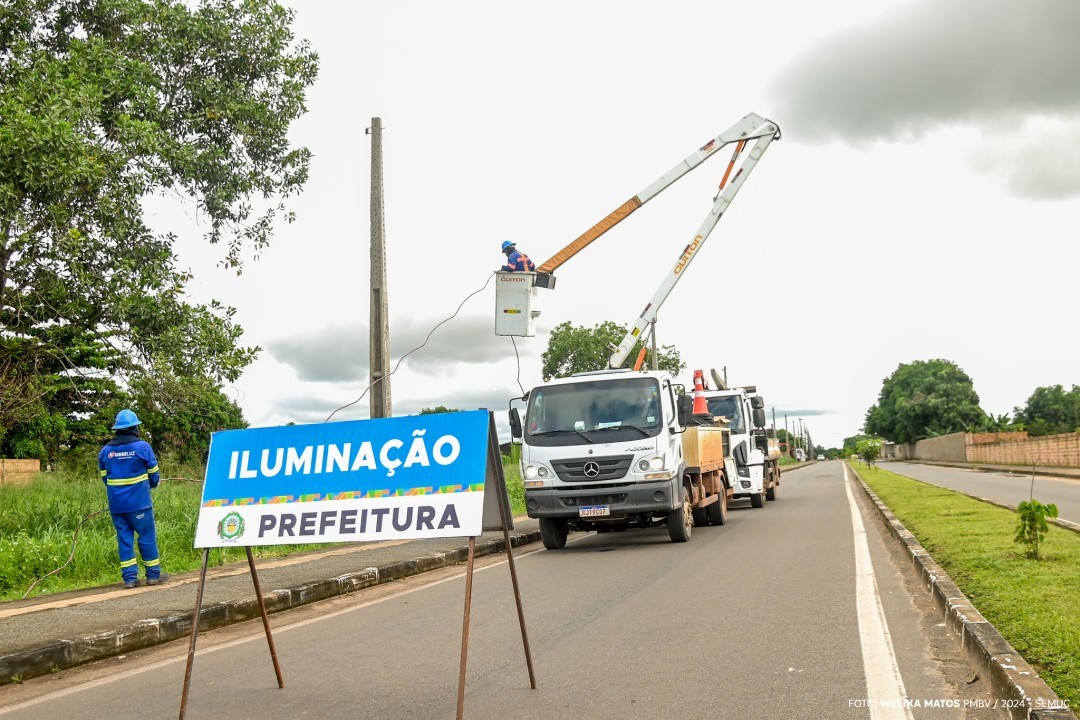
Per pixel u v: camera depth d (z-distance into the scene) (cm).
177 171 1780
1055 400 12044
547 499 1282
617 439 1270
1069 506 1769
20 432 2502
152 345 1608
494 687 518
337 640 691
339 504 472
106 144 1562
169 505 1457
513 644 638
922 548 1023
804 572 955
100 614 767
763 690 488
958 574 789
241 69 1906
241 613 817
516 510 2161
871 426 16562
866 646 590
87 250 1577
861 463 8338
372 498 467
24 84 1445
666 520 1374
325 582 948
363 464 475
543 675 541
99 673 620
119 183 1551
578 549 1355
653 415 1279
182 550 1233
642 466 1259
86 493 1565
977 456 7119
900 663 543
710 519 1650
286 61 1942
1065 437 4750
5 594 955
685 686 502
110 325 1653
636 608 768
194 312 1686
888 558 1065
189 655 466
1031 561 830
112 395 1767
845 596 791
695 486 1482
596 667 557
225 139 1906
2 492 1565
